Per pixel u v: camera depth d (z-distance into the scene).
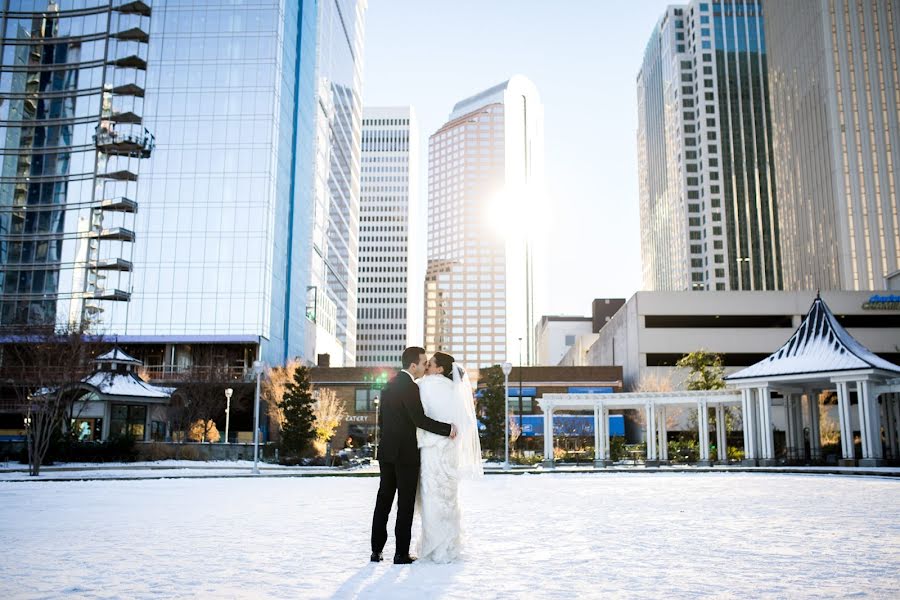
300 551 7.97
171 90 78.00
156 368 72.62
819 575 6.31
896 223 135.12
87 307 73.75
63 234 76.25
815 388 45.28
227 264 74.62
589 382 80.19
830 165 140.50
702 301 87.62
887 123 139.12
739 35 179.50
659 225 198.38
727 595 5.44
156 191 76.25
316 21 101.06
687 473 34.38
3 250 76.44
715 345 86.62
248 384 65.56
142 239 75.38
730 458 48.06
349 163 140.12
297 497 17.80
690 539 8.90
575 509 13.70
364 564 7.05
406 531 7.15
